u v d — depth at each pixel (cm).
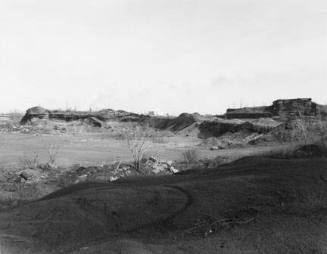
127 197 1978
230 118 12462
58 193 2462
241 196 1833
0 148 8112
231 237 1564
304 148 2730
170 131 12600
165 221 1753
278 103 11469
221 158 5272
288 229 1563
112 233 1733
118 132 12531
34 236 1725
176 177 2442
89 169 4812
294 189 1819
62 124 14950
